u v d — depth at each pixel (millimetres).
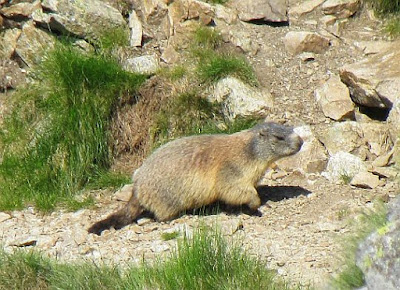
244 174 15609
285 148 15523
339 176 16641
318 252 13578
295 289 11898
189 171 15602
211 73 18547
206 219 15266
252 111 18109
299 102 18594
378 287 10086
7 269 13156
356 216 14477
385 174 16469
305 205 15750
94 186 17469
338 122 18172
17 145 17938
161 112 18266
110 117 18125
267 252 13648
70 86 17922
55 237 15109
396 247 9984
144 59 18953
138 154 18094
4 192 17188
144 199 15703
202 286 12000
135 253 14102
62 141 17656
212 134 16547
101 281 12664
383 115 18328
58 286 12773
